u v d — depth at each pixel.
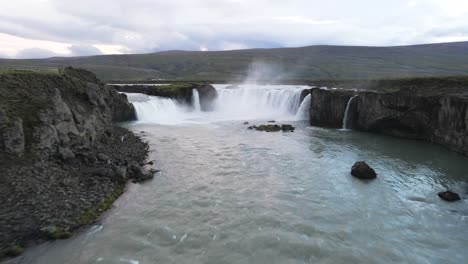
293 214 23.38
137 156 36.62
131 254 18.30
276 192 27.41
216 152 39.97
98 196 24.70
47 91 36.59
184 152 39.59
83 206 22.88
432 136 45.22
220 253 18.58
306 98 66.69
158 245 19.23
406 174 31.80
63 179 25.72
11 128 25.94
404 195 26.81
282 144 44.56
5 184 22.38
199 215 23.05
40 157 26.84
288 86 102.69
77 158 30.28
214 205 24.72
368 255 18.52
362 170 30.91
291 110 73.00
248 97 82.44
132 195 26.12
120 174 28.58
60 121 31.73
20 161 25.22
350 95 56.31
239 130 54.88
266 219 22.56
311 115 62.09
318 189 28.12
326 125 59.41
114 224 21.39
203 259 18.00
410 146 43.16
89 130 37.81
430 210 24.02
